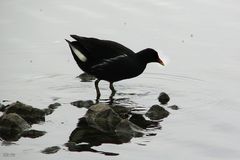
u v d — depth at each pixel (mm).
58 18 18656
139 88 14914
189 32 17812
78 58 14492
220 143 11555
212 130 12203
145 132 12156
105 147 11344
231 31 17844
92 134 11992
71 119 12750
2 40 17234
